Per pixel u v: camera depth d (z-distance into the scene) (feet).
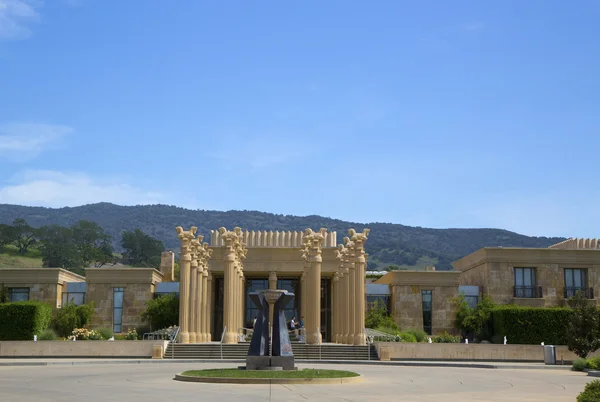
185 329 160.45
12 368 118.42
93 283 211.00
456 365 135.03
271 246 207.51
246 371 95.55
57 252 543.39
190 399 68.23
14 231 592.19
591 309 154.51
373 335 178.19
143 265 633.20
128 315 209.26
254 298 103.60
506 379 100.27
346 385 85.10
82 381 89.51
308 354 151.94
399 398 71.05
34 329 189.06
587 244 222.07
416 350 151.74
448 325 209.67
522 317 192.95
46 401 66.54
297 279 221.87
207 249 187.62
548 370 126.41
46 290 210.18
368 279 270.46
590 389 60.90
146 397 69.97
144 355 150.41
